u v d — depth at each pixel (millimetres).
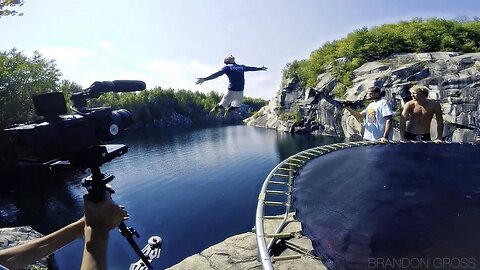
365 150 4777
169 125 115250
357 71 46188
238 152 46062
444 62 35906
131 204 25750
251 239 4457
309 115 57188
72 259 16125
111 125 1506
